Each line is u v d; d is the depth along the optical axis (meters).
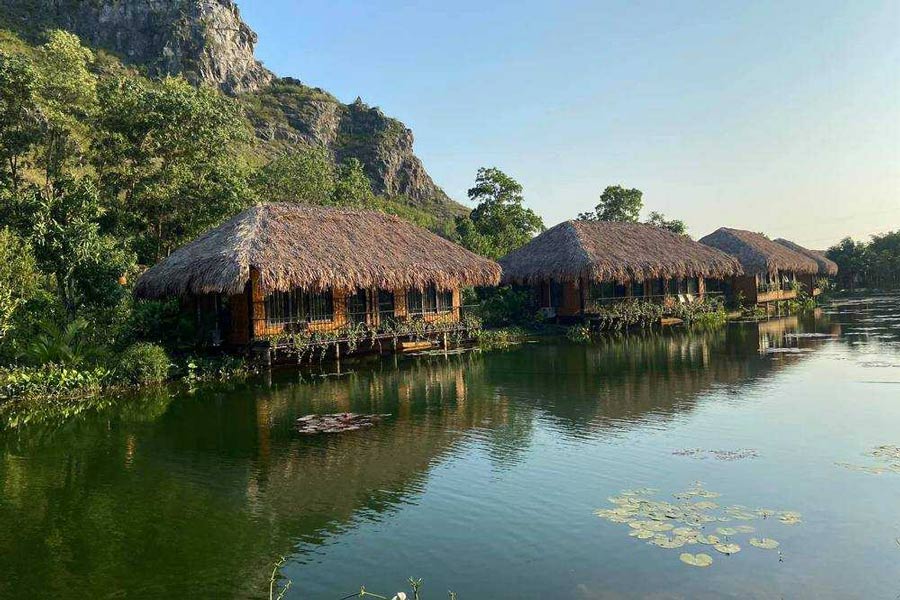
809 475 8.37
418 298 23.95
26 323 17.31
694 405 12.70
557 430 11.04
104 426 12.30
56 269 18.52
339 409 13.23
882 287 64.88
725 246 40.19
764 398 13.18
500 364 19.23
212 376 17.22
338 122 93.75
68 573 6.36
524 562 6.23
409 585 5.89
